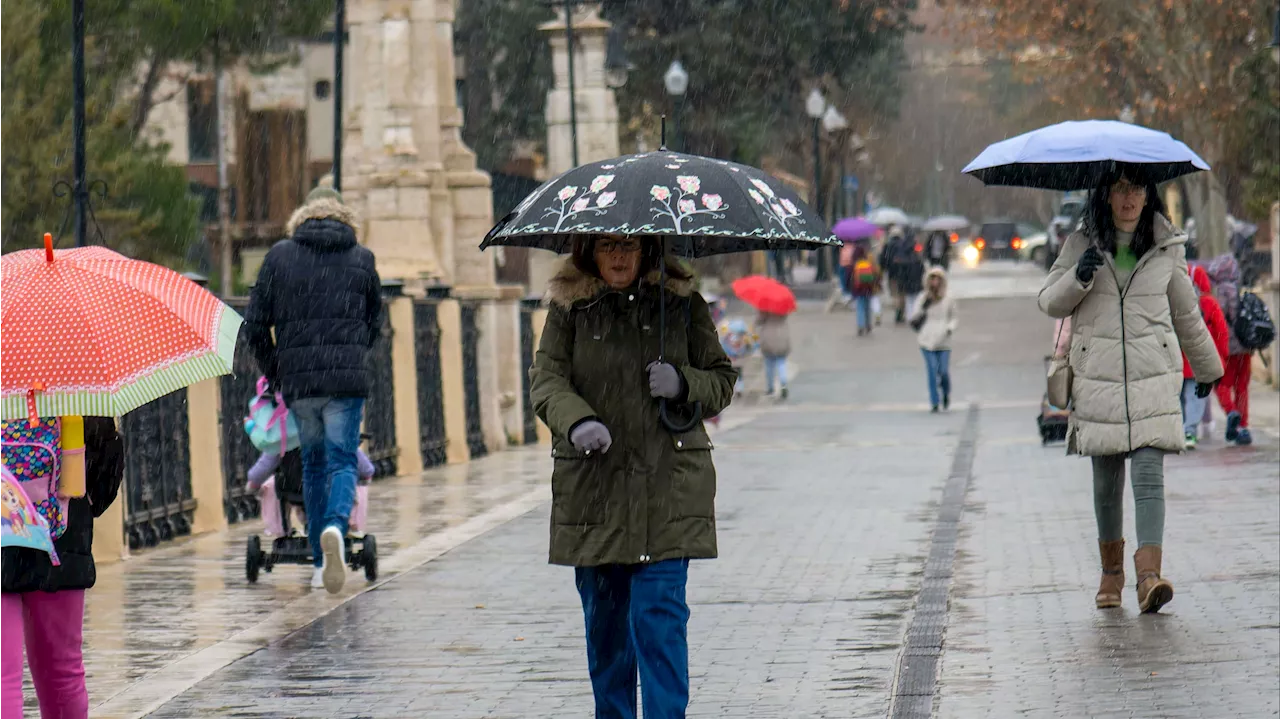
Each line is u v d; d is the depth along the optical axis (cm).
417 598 2145
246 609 2095
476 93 11306
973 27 8931
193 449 2838
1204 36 7806
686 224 1254
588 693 1625
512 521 2870
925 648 1770
